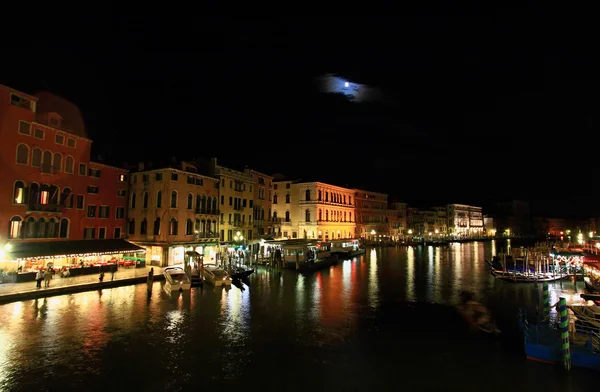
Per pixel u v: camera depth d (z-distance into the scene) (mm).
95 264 32219
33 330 18141
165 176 37625
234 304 24531
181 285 27906
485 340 18156
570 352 14750
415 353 16484
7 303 22359
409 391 13148
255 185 52625
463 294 29172
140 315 21281
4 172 26828
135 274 31281
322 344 17484
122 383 13438
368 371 14688
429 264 50562
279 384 13578
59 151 31203
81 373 14086
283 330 19422
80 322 19562
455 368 14945
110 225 36750
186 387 13258
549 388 13219
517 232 162750
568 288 32281
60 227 31375
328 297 27453
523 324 18266
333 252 57656
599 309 17828
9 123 27234
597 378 13875
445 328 20031
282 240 55500
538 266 39750
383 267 46750
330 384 13617
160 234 37125
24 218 28234
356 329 19734
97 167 35438
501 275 37281
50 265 28281
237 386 13383
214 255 43062
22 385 13102
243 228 48656
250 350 16641
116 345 16812
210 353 16219
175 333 18578
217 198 44156
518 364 15219
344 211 73875
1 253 25344
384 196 93125
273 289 30250
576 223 156375
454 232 128875
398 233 99562
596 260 33375
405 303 25797
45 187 29906
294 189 65750
